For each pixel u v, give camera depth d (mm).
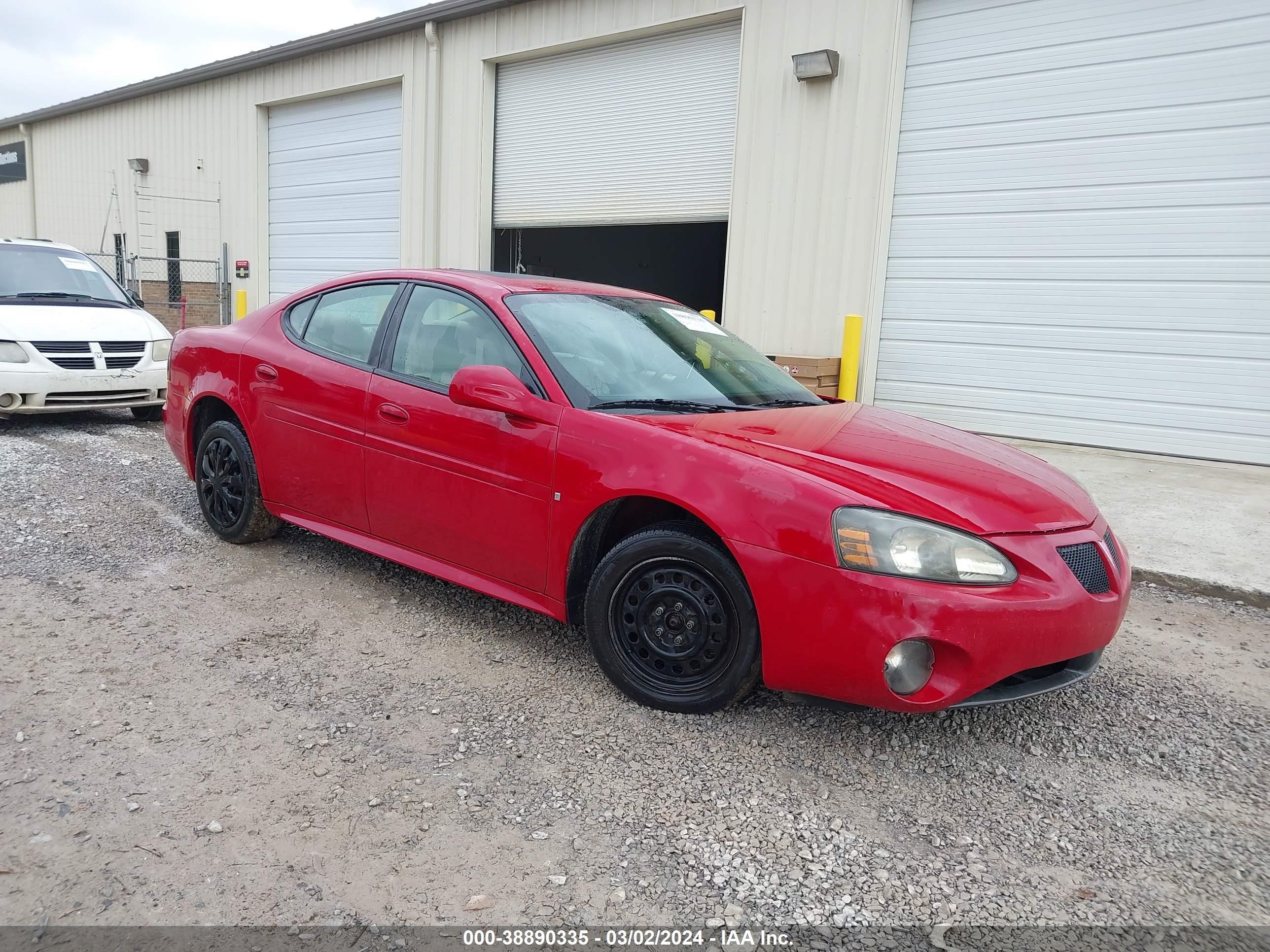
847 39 8508
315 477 3971
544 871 2150
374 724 2826
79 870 2070
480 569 3395
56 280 8227
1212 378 7152
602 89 10750
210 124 16188
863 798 2523
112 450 6816
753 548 2645
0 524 4668
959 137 8102
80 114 19500
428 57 12172
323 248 14688
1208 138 6965
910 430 3434
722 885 2123
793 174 9008
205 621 3584
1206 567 4562
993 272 8055
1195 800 2586
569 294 3807
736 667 2773
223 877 2076
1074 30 7449
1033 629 2520
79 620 3512
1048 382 7898
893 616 2459
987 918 2041
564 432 3086
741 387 3697
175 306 17594
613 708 2986
